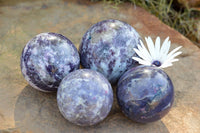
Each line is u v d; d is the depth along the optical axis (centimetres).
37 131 36
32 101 40
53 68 37
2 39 51
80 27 54
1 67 45
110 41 38
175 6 65
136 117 36
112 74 39
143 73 36
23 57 37
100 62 38
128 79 36
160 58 39
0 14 58
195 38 60
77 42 50
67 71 38
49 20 57
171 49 49
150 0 61
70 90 34
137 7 60
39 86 38
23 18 57
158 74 36
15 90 41
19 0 63
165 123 38
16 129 36
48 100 40
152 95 35
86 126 37
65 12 59
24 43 50
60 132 36
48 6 61
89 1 62
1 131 36
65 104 34
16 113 38
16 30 54
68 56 37
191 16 64
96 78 35
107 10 59
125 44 38
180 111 40
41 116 38
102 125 37
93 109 34
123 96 36
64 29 54
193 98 42
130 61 39
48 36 38
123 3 61
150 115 35
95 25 40
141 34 51
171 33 52
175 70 46
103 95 34
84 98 34
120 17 56
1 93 41
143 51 39
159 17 62
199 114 40
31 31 54
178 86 43
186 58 48
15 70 44
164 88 35
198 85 44
